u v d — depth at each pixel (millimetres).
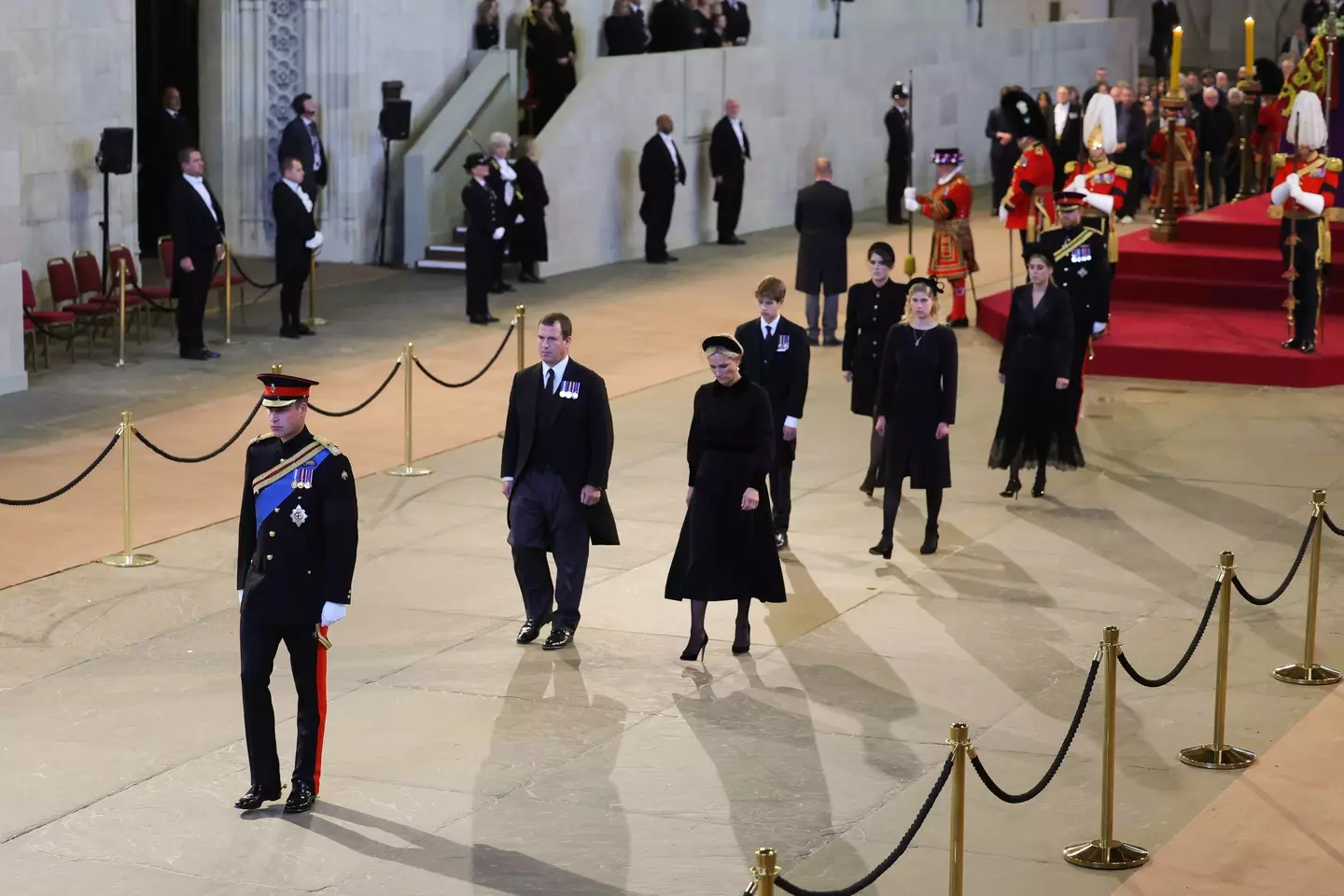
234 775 11031
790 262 32188
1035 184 26031
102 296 24344
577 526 13336
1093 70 46062
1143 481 18078
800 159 36781
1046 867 9766
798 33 39719
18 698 12234
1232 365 22469
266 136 30672
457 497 17422
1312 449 19297
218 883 9562
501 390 22031
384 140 31109
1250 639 13539
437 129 31172
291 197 24625
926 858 9859
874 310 17203
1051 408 17281
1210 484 17906
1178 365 22703
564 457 13266
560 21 32562
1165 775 11039
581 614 14117
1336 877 9602
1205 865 9750
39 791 10758
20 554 15312
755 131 35375
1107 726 9875
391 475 18141
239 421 20109
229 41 30438
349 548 10422
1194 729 11789
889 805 10578
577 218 31047
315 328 25688
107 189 24344
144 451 18766
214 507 16859
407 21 31328
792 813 10445
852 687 12539
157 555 15375
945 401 15328
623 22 33312
